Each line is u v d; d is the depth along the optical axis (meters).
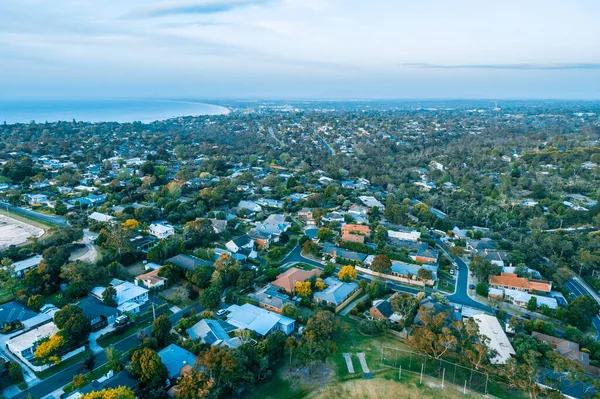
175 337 79.25
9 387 67.00
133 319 88.19
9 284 95.56
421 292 104.19
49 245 120.56
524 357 74.25
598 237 141.62
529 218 170.75
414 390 70.69
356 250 133.50
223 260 109.62
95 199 177.50
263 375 70.69
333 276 115.69
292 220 166.88
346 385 71.25
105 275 103.12
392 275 119.25
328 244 138.62
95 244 130.62
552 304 103.62
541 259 137.12
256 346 76.75
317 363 75.00
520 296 106.44
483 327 88.38
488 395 69.94
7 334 81.69
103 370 71.75
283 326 87.06
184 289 99.69
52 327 80.88
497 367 74.31
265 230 147.75
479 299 108.56
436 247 145.12
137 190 195.62
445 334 76.00
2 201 176.25
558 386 68.69
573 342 85.94
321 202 187.75
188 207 166.25
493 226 162.62
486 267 117.50
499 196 198.88
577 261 128.50
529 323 92.12
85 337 79.19
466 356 73.88
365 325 87.50
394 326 90.12
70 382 68.81
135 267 116.44
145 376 65.19
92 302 90.50
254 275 111.38
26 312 87.88
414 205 184.00
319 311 85.81
